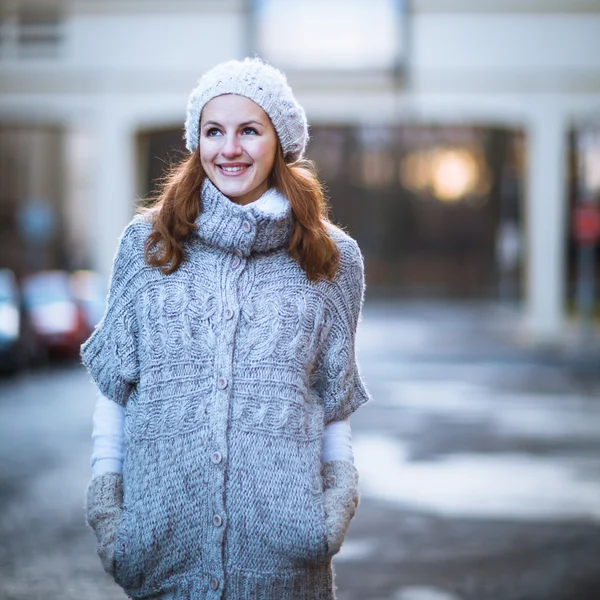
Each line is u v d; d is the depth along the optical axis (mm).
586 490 11781
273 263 3809
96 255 35906
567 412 18875
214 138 3824
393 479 12375
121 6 35219
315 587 3750
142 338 3748
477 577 8398
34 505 10977
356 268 3998
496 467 13164
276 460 3658
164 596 3703
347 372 3941
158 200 3975
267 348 3705
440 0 34875
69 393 22266
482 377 25281
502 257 44375
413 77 35125
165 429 3660
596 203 43719
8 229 59156
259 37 34969
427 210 65688
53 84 35562
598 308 45531
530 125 35500
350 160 65688
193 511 3637
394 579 8312
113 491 3779
